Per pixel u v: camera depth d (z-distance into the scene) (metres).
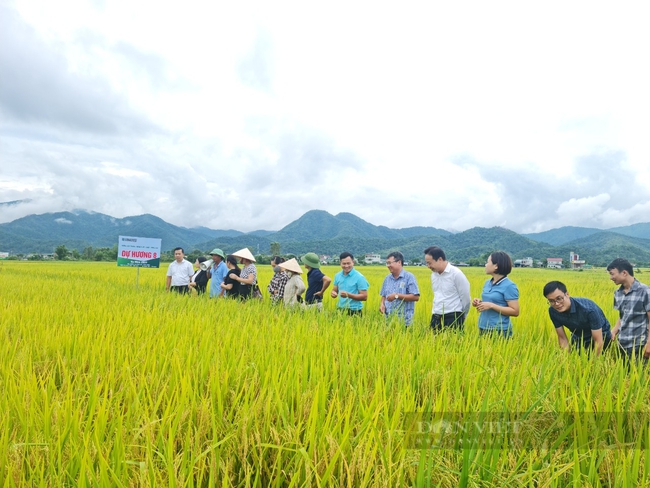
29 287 12.34
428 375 3.71
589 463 2.57
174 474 2.16
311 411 2.66
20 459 2.37
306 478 2.22
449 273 6.53
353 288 7.86
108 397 3.43
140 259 13.99
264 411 2.95
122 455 2.36
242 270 10.30
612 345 4.98
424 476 2.36
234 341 4.78
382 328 5.83
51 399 3.05
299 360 3.97
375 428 2.60
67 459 2.47
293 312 7.66
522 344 5.26
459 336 5.71
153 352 4.06
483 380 3.67
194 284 11.94
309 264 8.38
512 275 40.34
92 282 15.71
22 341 4.89
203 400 2.91
